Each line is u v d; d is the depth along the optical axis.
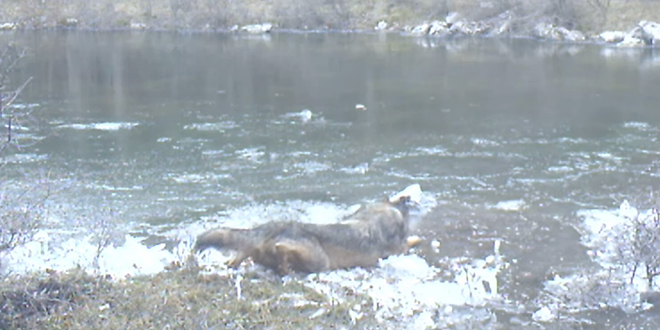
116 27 32.50
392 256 6.86
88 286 5.71
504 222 7.81
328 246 6.49
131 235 7.27
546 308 5.83
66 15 32.88
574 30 28.56
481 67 20.62
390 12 32.72
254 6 33.56
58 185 8.83
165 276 6.10
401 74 19.27
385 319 5.57
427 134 12.12
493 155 10.71
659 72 19.48
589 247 7.11
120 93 15.98
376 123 12.97
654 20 27.88
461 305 5.91
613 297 6.03
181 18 32.78
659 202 7.81
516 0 30.59
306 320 5.45
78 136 11.66
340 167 9.96
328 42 27.33
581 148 11.23
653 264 6.28
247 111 13.98
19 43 25.84
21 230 5.83
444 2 31.92
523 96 15.92
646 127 12.80
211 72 19.36
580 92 16.41
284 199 8.52
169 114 13.59
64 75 18.56
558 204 8.45
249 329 5.24
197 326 5.20
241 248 6.52
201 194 8.67
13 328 5.04
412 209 8.16
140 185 8.98
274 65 20.84
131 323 5.18
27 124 12.45
